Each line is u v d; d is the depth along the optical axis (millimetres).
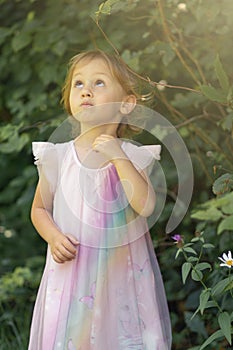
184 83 5340
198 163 5188
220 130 5051
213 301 3645
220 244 4676
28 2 6004
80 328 3367
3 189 7156
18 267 6238
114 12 4898
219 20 4840
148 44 5391
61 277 3439
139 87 3971
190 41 5133
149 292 3496
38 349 3479
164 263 5273
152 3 5055
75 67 3623
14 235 7168
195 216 4078
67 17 5688
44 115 5887
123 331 3404
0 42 5758
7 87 6273
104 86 3557
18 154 7035
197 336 4938
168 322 3578
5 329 5316
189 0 4695
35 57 5988
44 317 3447
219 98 3854
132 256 3492
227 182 3820
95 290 3396
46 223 3527
